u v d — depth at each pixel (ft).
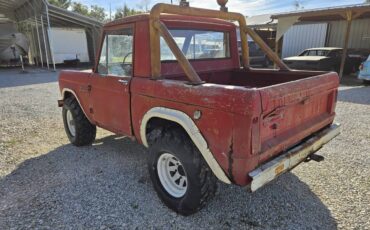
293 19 44.96
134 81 9.79
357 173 11.48
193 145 8.30
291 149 8.55
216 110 7.25
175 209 9.04
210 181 8.41
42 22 59.88
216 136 7.39
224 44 12.95
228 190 10.37
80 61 72.08
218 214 9.02
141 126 9.77
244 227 8.40
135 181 11.17
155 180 9.56
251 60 47.91
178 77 10.66
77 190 10.52
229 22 12.85
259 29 66.74
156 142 9.09
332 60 43.24
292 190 10.31
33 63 79.71
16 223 8.68
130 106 10.19
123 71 10.76
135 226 8.50
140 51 9.62
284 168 7.91
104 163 12.89
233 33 13.10
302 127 8.93
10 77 48.52
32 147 15.11
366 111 21.79
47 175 11.77
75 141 14.78
